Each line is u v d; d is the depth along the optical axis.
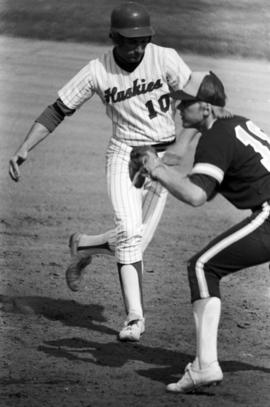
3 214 26.16
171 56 16.47
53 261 21.88
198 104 13.75
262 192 13.75
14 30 57.69
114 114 16.89
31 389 14.25
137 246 16.41
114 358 15.98
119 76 16.53
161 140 16.88
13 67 49.31
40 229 24.84
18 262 21.69
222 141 13.55
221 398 13.95
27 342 16.66
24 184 29.89
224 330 17.59
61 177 30.95
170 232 25.33
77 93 16.89
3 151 33.72
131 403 13.67
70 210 26.95
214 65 50.59
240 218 27.44
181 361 15.91
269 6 62.91
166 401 13.79
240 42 54.97
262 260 13.91
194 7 60.94
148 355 16.22
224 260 13.90
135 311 16.08
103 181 30.80
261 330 17.69
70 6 60.81
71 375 15.04
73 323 17.86
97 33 57.06
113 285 20.36
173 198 29.56
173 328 17.69
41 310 18.47
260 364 15.73
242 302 19.47
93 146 35.28
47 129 17.16
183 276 21.20
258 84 46.47
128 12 15.97
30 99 42.53
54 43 55.56
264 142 13.92
